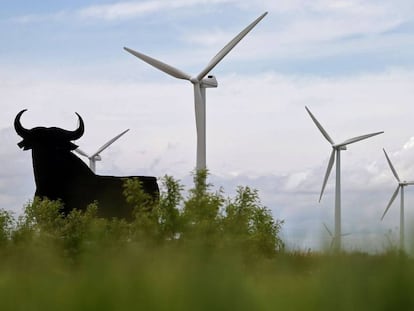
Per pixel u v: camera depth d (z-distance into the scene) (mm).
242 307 9289
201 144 95062
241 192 49812
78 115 70312
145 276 9664
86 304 9109
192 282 9430
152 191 70688
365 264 10094
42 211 53938
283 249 11789
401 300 9586
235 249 11703
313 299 9727
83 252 12492
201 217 42906
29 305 9281
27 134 68812
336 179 121062
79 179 69125
